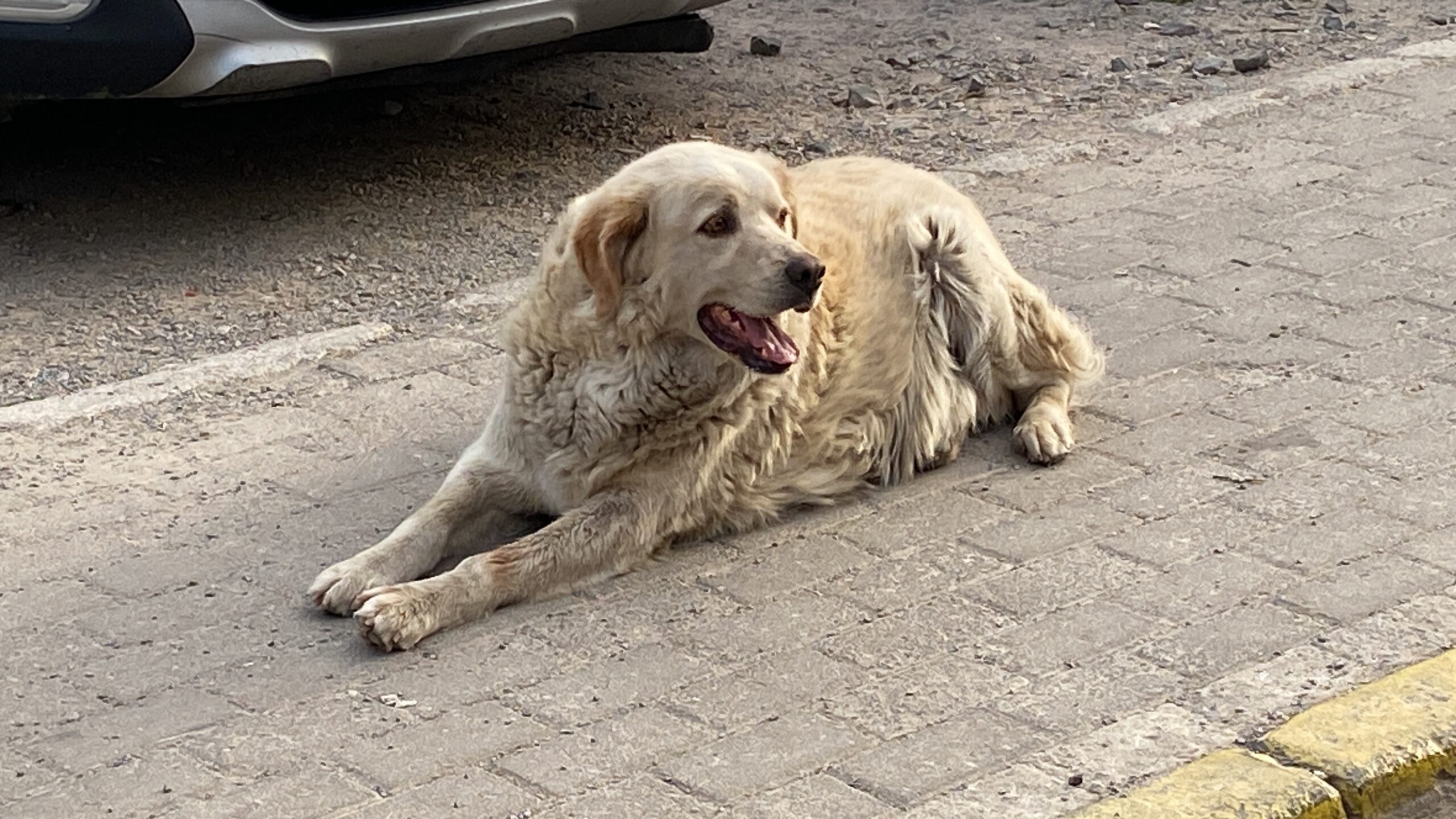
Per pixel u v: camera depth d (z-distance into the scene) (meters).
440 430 3.41
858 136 4.80
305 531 3.11
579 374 3.00
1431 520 3.05
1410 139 4.65
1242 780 2.53
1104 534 3.06
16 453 3.34
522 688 2.73
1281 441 3.29
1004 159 4.61
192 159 4.59
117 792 2.55
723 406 3.01
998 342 3.36
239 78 3.97
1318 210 4.23
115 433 3.41
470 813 2.50
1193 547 3.01
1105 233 4.16
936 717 2.65
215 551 3.06
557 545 2.94
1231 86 5.11
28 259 4.10
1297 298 3.81
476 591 2.88
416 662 2.79
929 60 5.46
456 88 5.09
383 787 2.55
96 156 4.59
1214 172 4.49
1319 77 5.13
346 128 4.79
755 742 2.61
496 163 4.61
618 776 2.56
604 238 2.92
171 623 2.88
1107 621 2.84
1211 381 3.50
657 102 5.05
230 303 3.93
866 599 2.92
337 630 2.87
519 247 4.17
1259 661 2.74
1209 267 3.96
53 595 2.95
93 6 3.87
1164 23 5.78
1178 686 2.70
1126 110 4.95
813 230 3.26
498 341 3.36
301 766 2.59
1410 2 5.97
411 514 3.14
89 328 3.82
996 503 3.17
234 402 3.52
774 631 2.85
